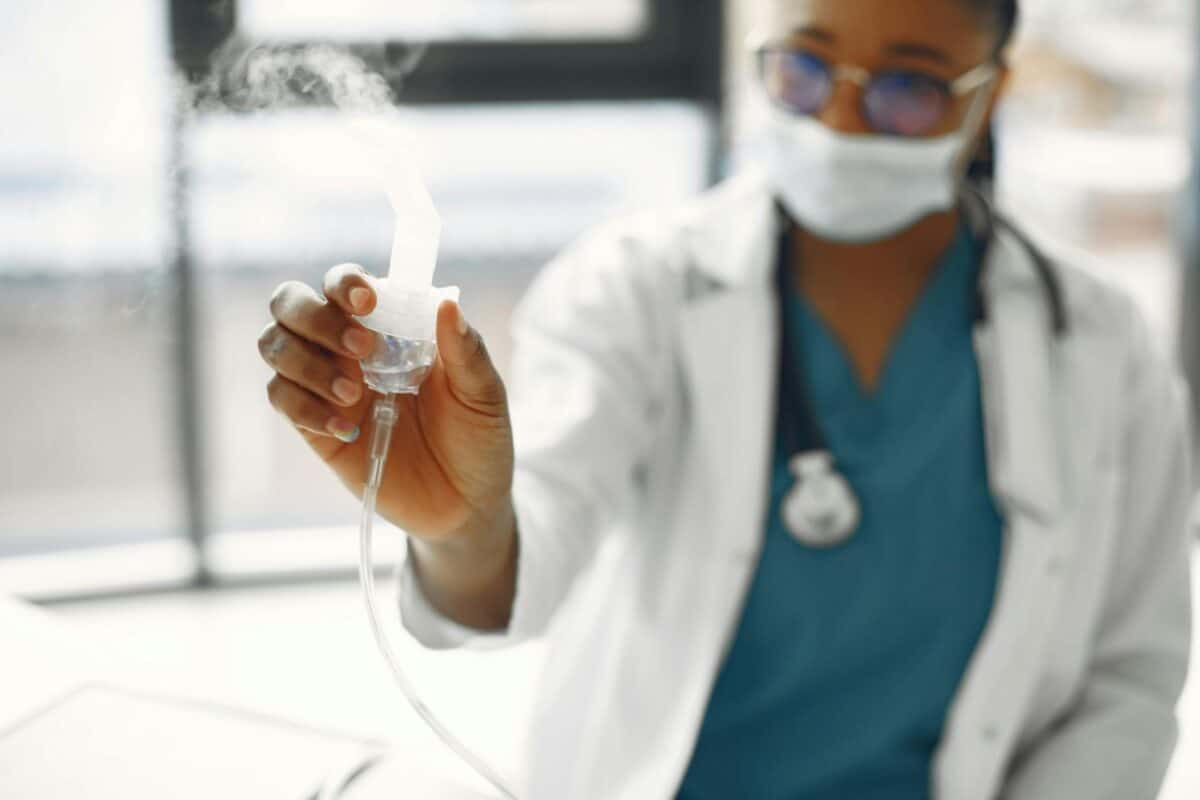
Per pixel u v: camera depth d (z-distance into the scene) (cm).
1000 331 118
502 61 301
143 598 310
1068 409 119
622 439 112
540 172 348
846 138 115
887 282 119
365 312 74
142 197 296
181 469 308
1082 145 417
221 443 356
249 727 96
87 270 330
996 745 113
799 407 114
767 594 112
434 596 95
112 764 90
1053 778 113
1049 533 114
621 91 310
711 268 119
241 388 371
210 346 323
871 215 117
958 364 117
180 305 297
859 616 112
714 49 310
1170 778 246
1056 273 122
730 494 113
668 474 119
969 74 116
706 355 116
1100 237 431
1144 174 420
